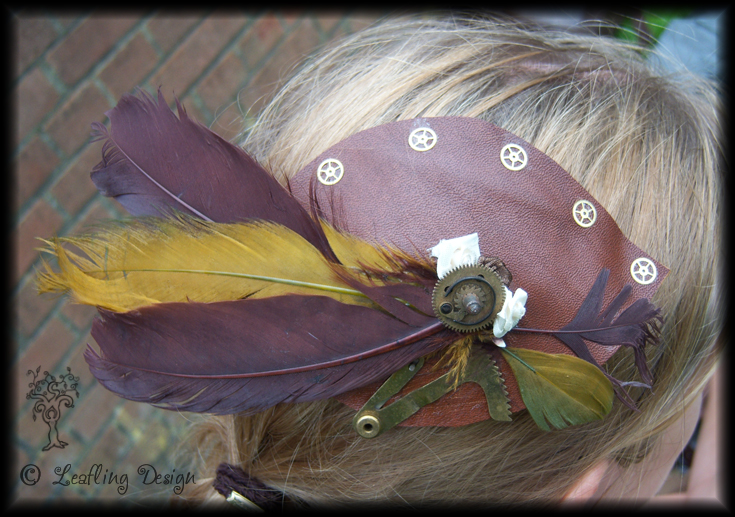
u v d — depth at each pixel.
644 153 0.40
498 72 0.41
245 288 0.38
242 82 1.25
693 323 0.42
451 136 0.39
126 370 0.38
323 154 0.39
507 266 0.38
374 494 0.41
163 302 0.37
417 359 0.38
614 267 0.38
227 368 0.38
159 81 1.17
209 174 0.38
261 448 0.42
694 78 0.47
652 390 0.42
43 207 1.08
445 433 0.39
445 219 0.38
